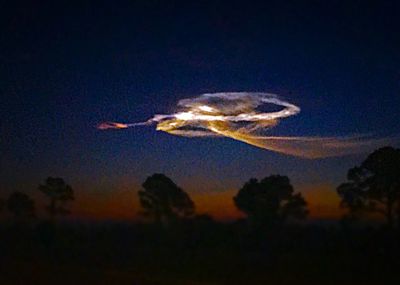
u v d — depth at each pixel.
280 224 27.05
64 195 30.12
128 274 21.69
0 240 29.28
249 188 27.70
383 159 24.97
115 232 29.88
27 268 23.50
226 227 28.38
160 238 28.81
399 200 24.67
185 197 28.77
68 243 29.80
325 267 22.09
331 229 25.95
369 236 24.55
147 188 29.12
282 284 19.53
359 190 25.33
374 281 19.81
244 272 21.94
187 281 20.22
